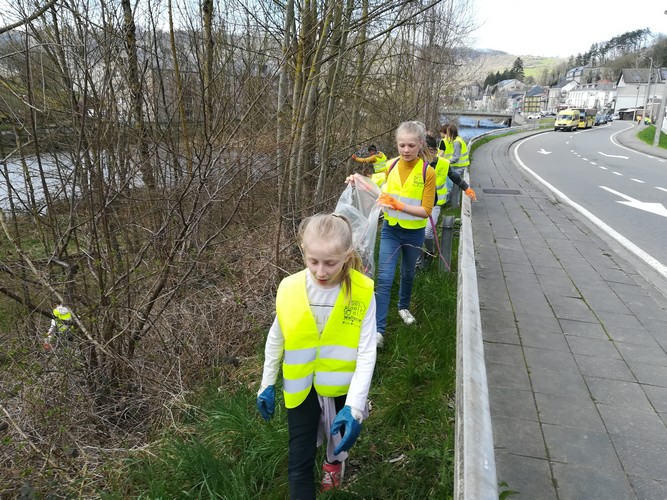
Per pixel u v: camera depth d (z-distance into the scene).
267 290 4.88
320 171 5.86
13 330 3.68
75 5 3.47
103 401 3.63
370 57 8.22
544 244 6.91
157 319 3.96
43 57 3.70
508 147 28.94
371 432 2.95
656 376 3.49
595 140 36.28
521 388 3.31
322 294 2.15
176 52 4.29
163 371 3.92
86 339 3.52
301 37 4.96
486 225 8.00
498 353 3.77
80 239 3.87
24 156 3.83
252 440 2.92
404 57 10.84
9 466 3.00
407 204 3.81
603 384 3.38
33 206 3.84
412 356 3.66
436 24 13.22
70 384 3.46
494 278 5.43
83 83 3.48
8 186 3.71
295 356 2.18
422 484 2.53
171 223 4.25
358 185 3.98
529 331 4.15
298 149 5.12
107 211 3.75
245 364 4.07
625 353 3.81
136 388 3.76
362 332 2.18
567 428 2.91
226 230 5.04
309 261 2.04
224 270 4.79
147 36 4.39
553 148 28.58
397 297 4.75
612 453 2.71
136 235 4.35
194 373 4.00
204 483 2.56
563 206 10.12
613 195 11.76
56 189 3.91
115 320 3.68
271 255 4.97
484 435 1.56
